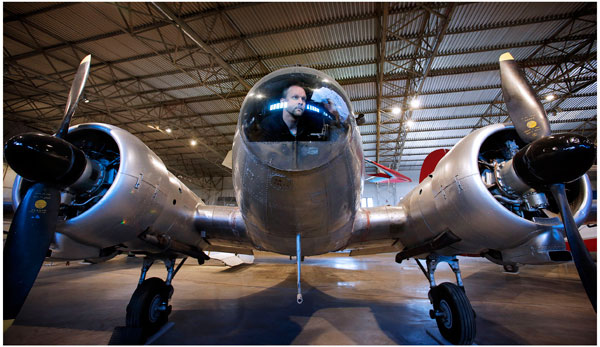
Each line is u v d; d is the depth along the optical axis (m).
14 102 13.48
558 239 2.44
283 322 3.60
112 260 12.15
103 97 12.38
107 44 9.49
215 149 20.02
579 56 9.83
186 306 4.38
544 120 2.49
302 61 10.31
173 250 3.45
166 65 10.74
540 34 8.84
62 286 6.19
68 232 2.62
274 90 1.87
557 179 2.15
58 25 8.55
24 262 2.23
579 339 3.09
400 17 8.24
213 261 10.51
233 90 11.98
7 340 3.08
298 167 1.86
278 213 2.39
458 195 2.69
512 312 4.11
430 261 3.51
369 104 13.30
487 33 8.81
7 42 9.25
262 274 7.95
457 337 2.83
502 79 2.85
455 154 2.84
